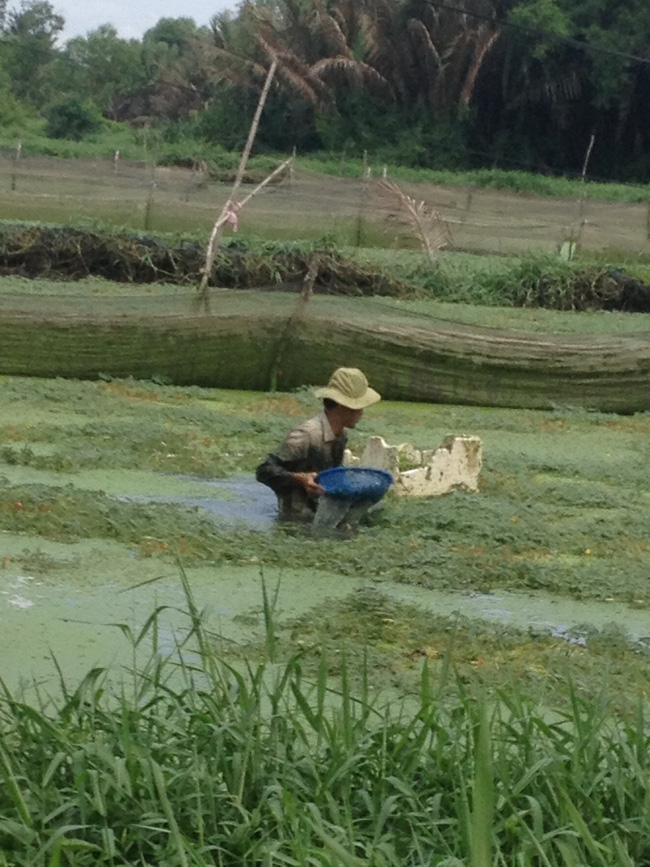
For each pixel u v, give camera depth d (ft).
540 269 62.90
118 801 11.19
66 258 55.11
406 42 146.72
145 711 13.24
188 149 131.85
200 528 22.17
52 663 15.88
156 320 37.65
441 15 146.20
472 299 61.77
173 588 19.35
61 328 37.27
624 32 139.33
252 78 147.74
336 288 57.16
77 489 23.98
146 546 21.22
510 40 145.28
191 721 12.21
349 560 21.40
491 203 105.29
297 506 23.91
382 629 18.02
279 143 150.20
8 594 18.45
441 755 12.04
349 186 96.63
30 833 10.53
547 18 140.05
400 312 39.29
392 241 79.66
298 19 148.77
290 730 12.35
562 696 15.89
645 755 12.34
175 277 55.21
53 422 31.37
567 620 19.58
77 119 165.99
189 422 32.30
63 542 21.45
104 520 22.18
